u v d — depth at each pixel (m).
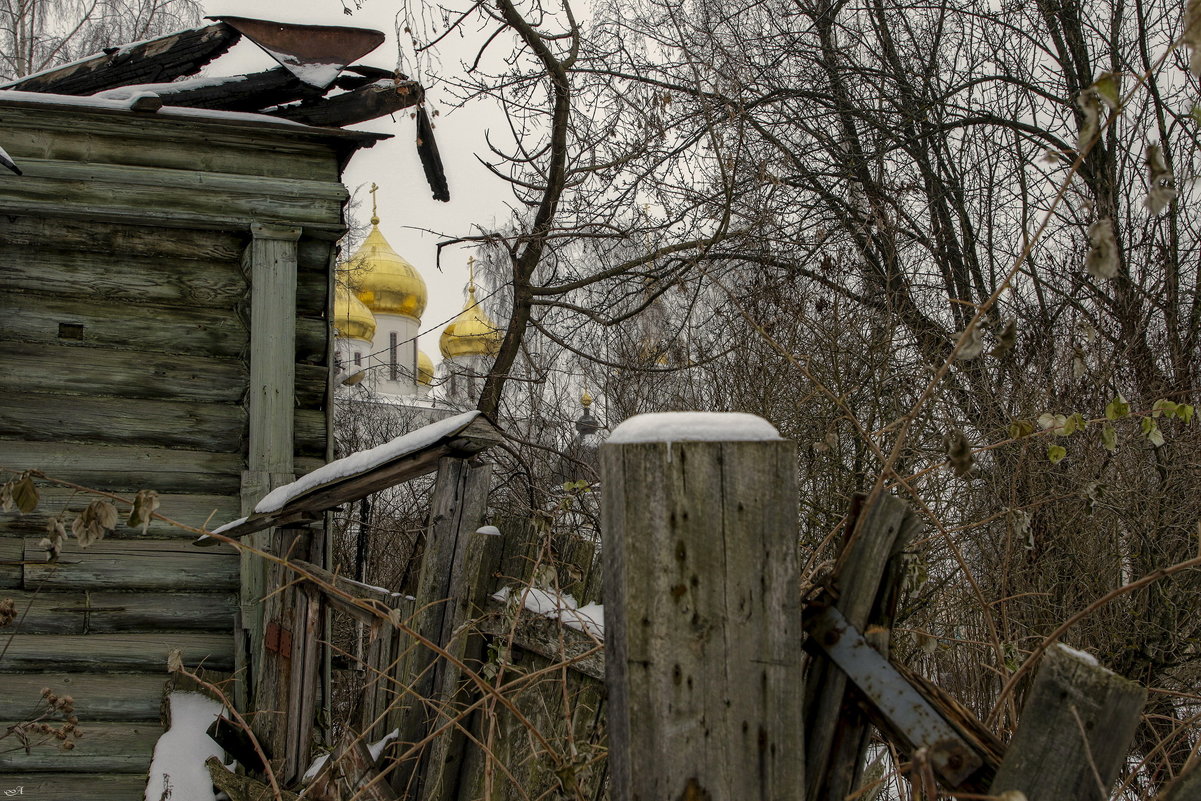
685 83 7.83
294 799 3.24
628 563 1.42
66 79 5.27
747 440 1.45
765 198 7.66
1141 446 5.61
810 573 2.41
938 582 5.09
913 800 1.44
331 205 5.25
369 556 9.18
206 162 5.19
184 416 5.03
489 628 2.81
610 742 1.50
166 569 4.88
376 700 3.17
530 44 6.70
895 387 6.06
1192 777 1.36
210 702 4.70
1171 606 5.22
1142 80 1.56
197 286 5.14
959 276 8.34
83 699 4.70
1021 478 5.30
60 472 4.84
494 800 2.73
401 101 5.47
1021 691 2.56
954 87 8.59
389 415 15.38
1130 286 6.83
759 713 1.41
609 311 8.54
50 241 4.97
